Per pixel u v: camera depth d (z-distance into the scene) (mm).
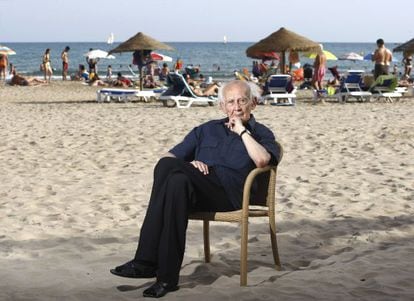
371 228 6129
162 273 4281
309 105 20609
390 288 4406
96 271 4867
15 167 9672
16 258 5262
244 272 4492
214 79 44875
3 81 35219
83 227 6262
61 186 8266
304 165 9648
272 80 21109
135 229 6164
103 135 12781
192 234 5945
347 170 9219
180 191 4305
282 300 4199
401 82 27781
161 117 16109
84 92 27781
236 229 6137
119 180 8633
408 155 10445
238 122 4605
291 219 6523
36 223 6426
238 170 4602
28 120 15742
